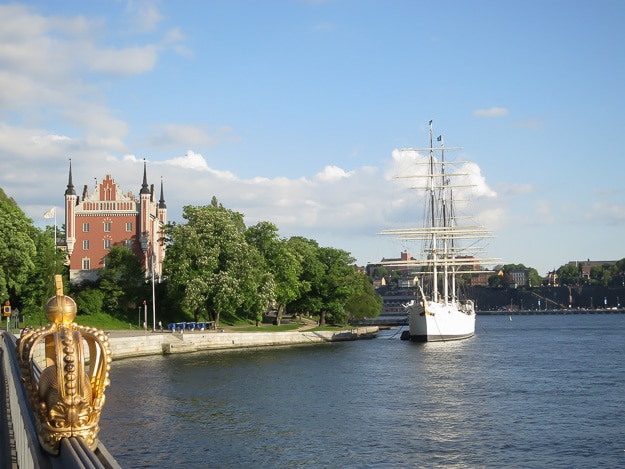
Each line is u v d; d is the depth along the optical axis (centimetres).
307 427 4662
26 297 11081
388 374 7675
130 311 13262
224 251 12244
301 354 10350
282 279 13888
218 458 3844
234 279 11956
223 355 10056
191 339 10806
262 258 12862
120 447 4053
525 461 3866
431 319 13488
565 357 10069
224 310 12575
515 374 7756
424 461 3853
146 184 16075
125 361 8981
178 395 5928
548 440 4341
